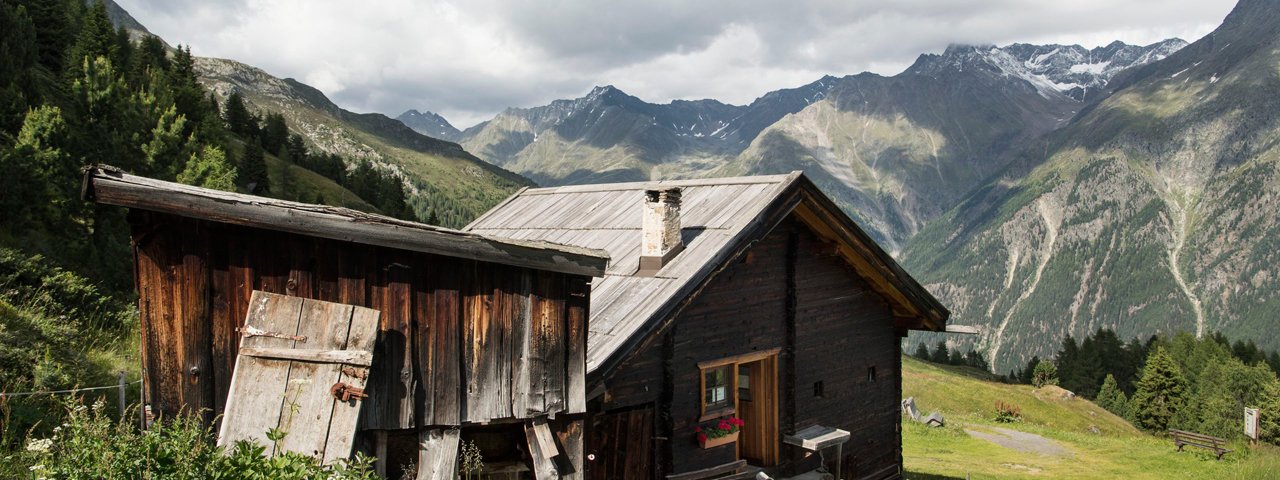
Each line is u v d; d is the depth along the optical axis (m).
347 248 8.68
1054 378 139.75
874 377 18.48
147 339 8.07
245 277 8.41
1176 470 31.72
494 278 9.38
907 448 36.03
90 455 6.49
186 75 105.19
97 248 24.09
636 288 13.10
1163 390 96.69
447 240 8.83
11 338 11.65
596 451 12.40
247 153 101.06
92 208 27.20
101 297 18.12
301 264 8.55
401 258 8.86
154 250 8.10
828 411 17.00
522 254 9.30
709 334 14.28
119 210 28.03
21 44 57.03
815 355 16.66
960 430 41.84
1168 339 154.12
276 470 6.58
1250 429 38.19
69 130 33.00
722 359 14.51
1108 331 152.62
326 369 8.23
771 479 14.51
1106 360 145.62
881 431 18.62
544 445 9.52
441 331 9.07
